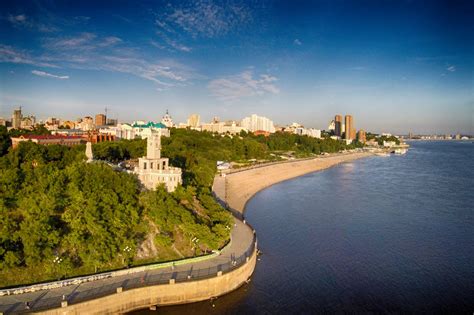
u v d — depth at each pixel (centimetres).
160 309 7794
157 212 9856
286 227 13250
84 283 7731
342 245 11531
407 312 7956
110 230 8912
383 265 10119
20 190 9581
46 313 6706
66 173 10512
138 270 8362
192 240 9669
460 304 8269
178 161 18100
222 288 8369
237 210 15162
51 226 8431
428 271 9800
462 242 11962
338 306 8125
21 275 7650
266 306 8075
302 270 9719
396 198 18562
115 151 18300
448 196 19175
